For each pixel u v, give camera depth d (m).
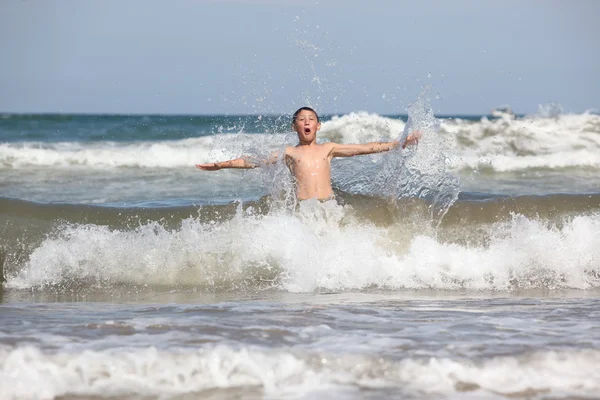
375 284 14.30
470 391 7.46
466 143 39.72
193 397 7.34
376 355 8.41
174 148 40.53
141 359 8.20
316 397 7.30
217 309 11.34
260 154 17.30
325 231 15.71
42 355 8.27
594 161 35.16
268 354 8.38
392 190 17.48
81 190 26.59
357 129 30.02
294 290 13.91
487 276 14.58
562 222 16.70
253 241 15.13
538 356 8.40
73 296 13.45
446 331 9.64
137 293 13.74
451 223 16.39
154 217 17.02
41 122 77.44
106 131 63.59
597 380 7.75
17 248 15.35
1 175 32.91
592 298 12.90
